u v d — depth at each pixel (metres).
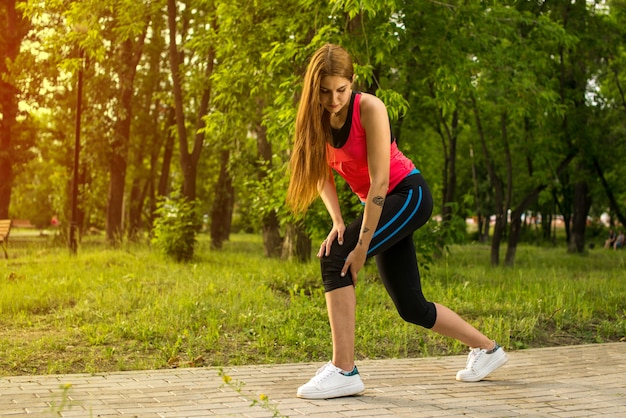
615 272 16.48
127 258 15.71
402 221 4.11
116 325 7.20
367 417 3.65
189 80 18.84
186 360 6.02
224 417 3.59
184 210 15.96
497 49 14.70
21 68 25.34
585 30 19.42
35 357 6.04
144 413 3.66
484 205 45.62
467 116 21.88
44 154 33.84
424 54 14.05
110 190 23.00
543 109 16.27
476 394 4.23
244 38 14.52
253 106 16.48
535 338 7.34
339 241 4.15
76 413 3.64
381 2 10.70
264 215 14.66
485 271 15.34
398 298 4.38
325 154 4.14
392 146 4.18
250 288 10.05
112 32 19.72
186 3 20.09
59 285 10.59
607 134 21.30
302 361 6.14
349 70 3.96
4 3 26.73
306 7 12.35
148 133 29.62
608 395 4.24
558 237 48.78
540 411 3.82
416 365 5.19
